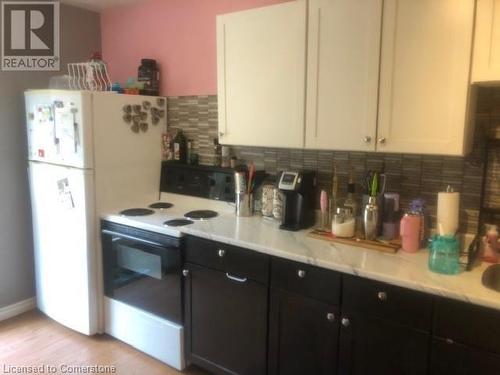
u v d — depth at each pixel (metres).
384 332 1.57
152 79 2.83
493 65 1.49
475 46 1.51
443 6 1.55
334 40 1.82
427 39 1.60
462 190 1.86
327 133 1.90
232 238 1.96
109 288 2.54
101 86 2.86
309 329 1.77
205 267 2.08
